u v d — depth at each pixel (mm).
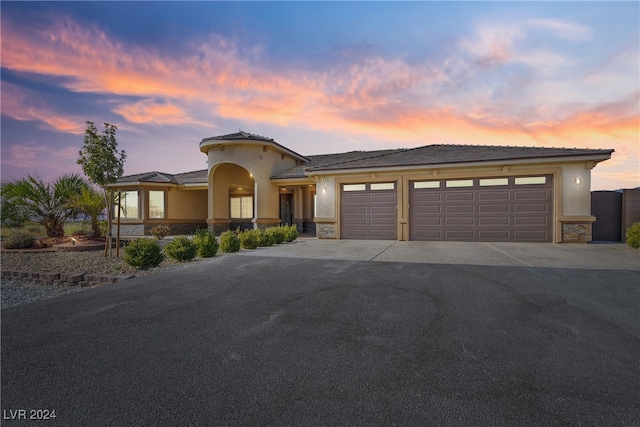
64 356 2924
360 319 3859
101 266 7859
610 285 5320
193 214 21531
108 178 9289
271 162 17906
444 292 4984
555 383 2387
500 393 2254
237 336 3383
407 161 13375
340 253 9508
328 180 14555
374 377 2502
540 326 3559
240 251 10305
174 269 7273
